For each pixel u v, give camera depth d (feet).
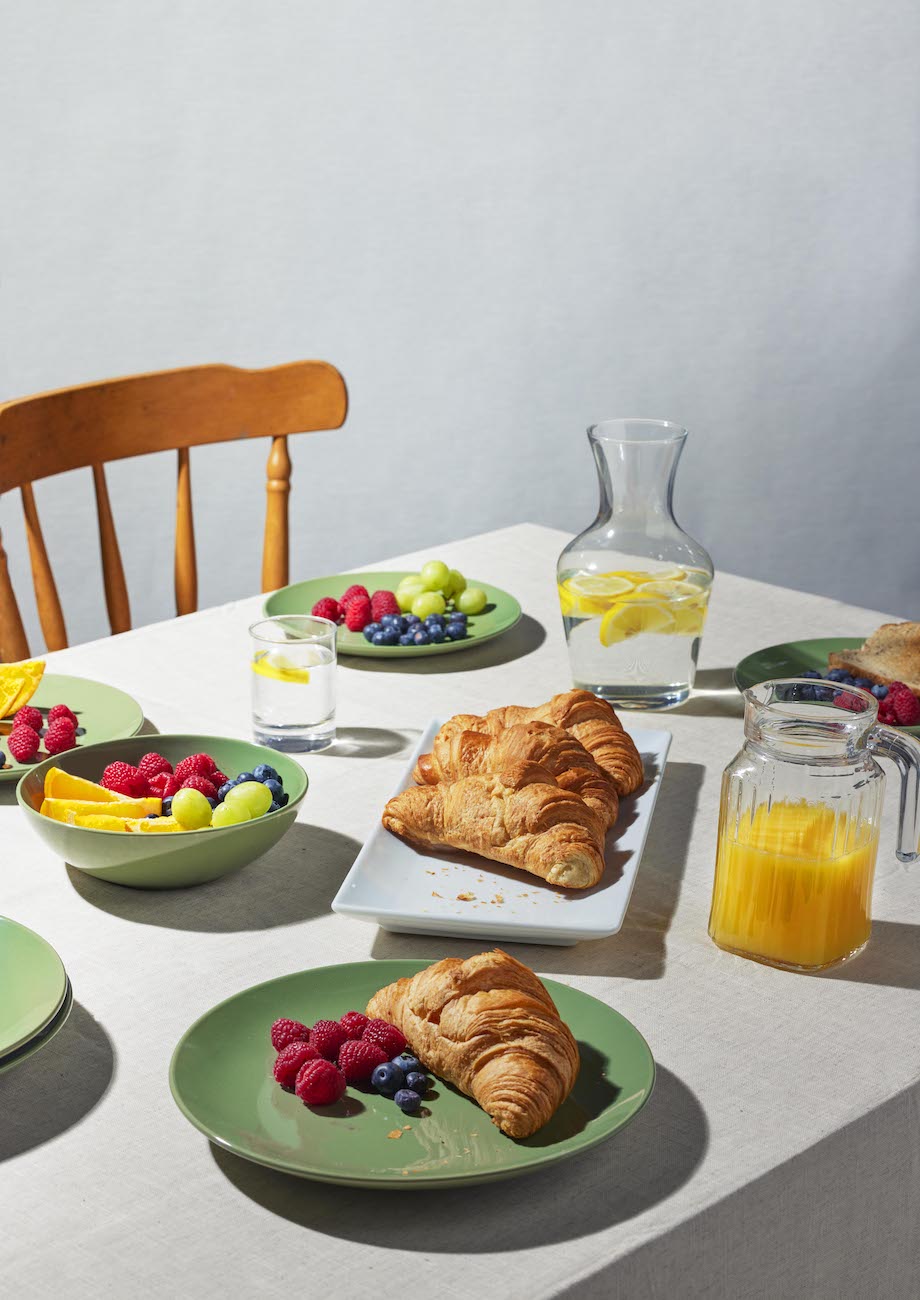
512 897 3.07
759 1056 2.61
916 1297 2.72
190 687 4.46
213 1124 2.28
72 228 9.09
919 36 10.88
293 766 3.47
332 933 3.05
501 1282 2.05
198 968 2.90
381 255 9.93
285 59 9.29
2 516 9.29
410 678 4.56
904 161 11.18
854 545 12.16
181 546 6.19
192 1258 2.10
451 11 9.59
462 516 10.75
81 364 9.37
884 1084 2.54
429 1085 2.46
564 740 3.38
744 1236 2.28
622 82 10.19
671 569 4.25
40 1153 2.34
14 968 2.67
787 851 2.87
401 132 9.72
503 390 10.57
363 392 10.18
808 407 11.60
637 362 10.91
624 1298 2.11
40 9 8.64
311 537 10.33
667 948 3.00
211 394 6.09
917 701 4.07
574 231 10.40
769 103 10.64
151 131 9.10
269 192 9.50
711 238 10.82
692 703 4.40
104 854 3.06
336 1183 2.14
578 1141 2.23
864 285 11.43
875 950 3.01
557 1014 2.48
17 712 3.99
